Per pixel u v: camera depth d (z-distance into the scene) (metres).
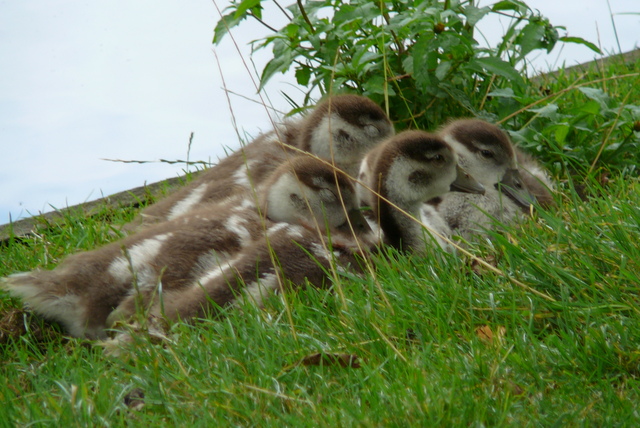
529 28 15.35
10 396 8.92
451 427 7.57
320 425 7.71
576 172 14.90
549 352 8.80
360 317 9.73
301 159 12.98
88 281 11.27
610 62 19.83
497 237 10.71
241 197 13.27
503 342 9.12
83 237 13.60
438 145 12.97
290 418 7.83
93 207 16.45
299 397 8.52
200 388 8.63
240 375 8.88
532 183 14.09
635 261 9.87
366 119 14.99
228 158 15.41
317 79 16.16
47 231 14.74
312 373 8.91
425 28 14.74
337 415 7.79
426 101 15.83
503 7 15.48
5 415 8.28
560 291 9.87
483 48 15.52
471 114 15.85
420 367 8.66
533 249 10.61
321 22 16.12
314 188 12.42
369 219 13.34
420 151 12.83
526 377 8.54
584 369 8.58
